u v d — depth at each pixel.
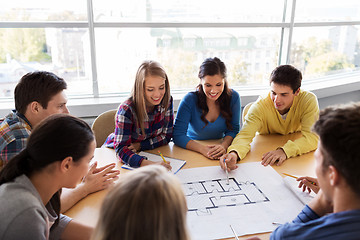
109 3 2.32
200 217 0.99
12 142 1.20
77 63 2.41
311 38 2.97
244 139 1.56
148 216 0.47
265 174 1.27
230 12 2.62
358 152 0.58
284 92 1.58
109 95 2.58
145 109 1.49
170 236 0.49
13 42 2.23
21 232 0.75
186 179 1.23
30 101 1.22
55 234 0.94
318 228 0.64
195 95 1.76
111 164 1.24
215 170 1.31
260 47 2.82
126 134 1.45
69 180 0.83
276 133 1.77
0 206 0.77
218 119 1.77
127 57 2.50
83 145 0.80
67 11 2.26
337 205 0.64
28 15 2.20
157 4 2.42
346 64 3.36
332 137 0.61
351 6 3.08
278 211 1.02
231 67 2.80
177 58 2.62
